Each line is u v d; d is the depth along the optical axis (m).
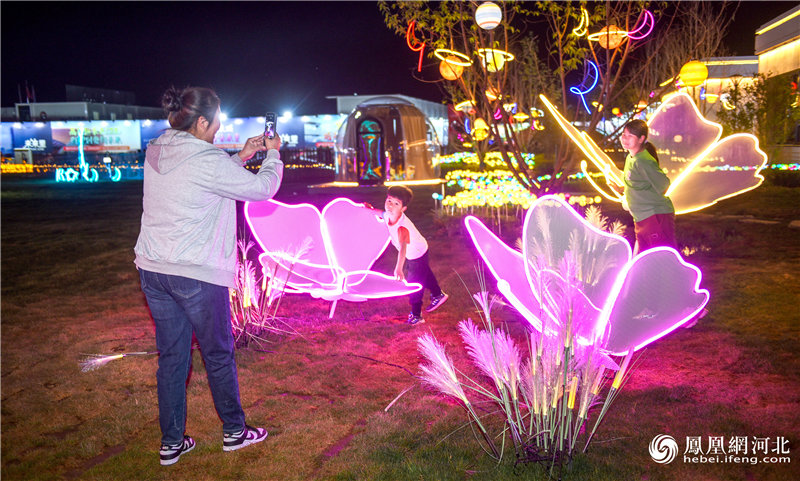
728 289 6.08
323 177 27.98
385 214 5.39
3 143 50.03
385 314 5.75
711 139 7.49
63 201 19.02
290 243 5.38
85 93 53.28
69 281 7.64
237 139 45.75
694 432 3.27
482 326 5.17
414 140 22.41
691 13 12.72
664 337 4.75
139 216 14.70
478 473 2.92
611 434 3.26
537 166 24.25
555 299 3.14
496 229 9.62
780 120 16.73
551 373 2.84
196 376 4.27
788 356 4.29
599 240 3.42
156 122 48.59
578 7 8.13
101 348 4.99
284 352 4.78
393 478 2.93
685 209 7.34
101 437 3.47
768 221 10.45
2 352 4.94
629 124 5.16
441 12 8.33
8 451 3.37
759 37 20.70
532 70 16.14
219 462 3.16
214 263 3.04
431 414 3.59
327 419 3.59
